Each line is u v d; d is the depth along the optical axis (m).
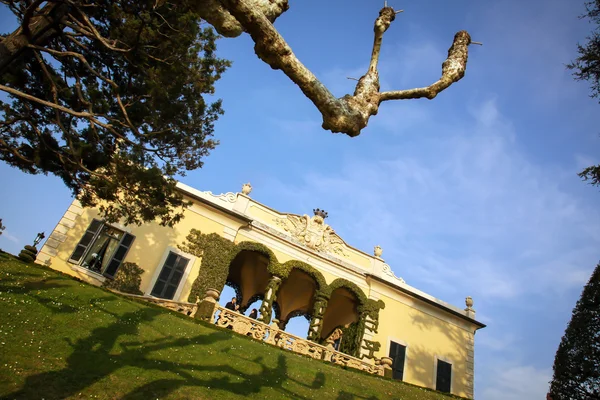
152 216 14.66
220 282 21.30
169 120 12.70
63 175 13.65
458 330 27.22
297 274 25.75
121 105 10.97
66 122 13.01
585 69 13.52
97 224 20.22
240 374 11.32
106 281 19.31
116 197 14.04
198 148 13.72
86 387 8.27
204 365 11.16
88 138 13.31
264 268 26.53
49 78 11.17
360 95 2.96
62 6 10.69
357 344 23.58
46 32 11.23
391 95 3.16
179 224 22.00
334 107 2.65
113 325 11.58
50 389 7.81
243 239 23.34
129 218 14.70
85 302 12.61
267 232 23.91
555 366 16.78
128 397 8.35
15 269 13.60
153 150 12.97
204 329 14.45
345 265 25.25
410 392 15.76
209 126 13.72
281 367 13.02
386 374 20.00
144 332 11.95
